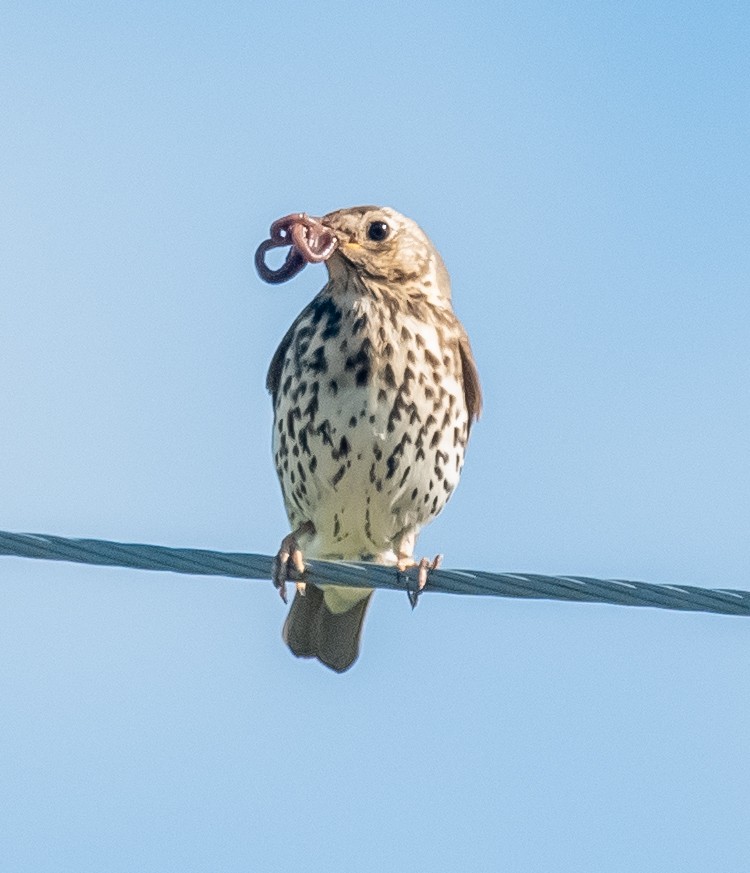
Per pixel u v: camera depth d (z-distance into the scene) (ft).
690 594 35.83
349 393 45.93
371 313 46.44
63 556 37.01
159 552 37.40
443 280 48.26
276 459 48.26
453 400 47.11
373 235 47.01
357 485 46.57
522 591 37.24
